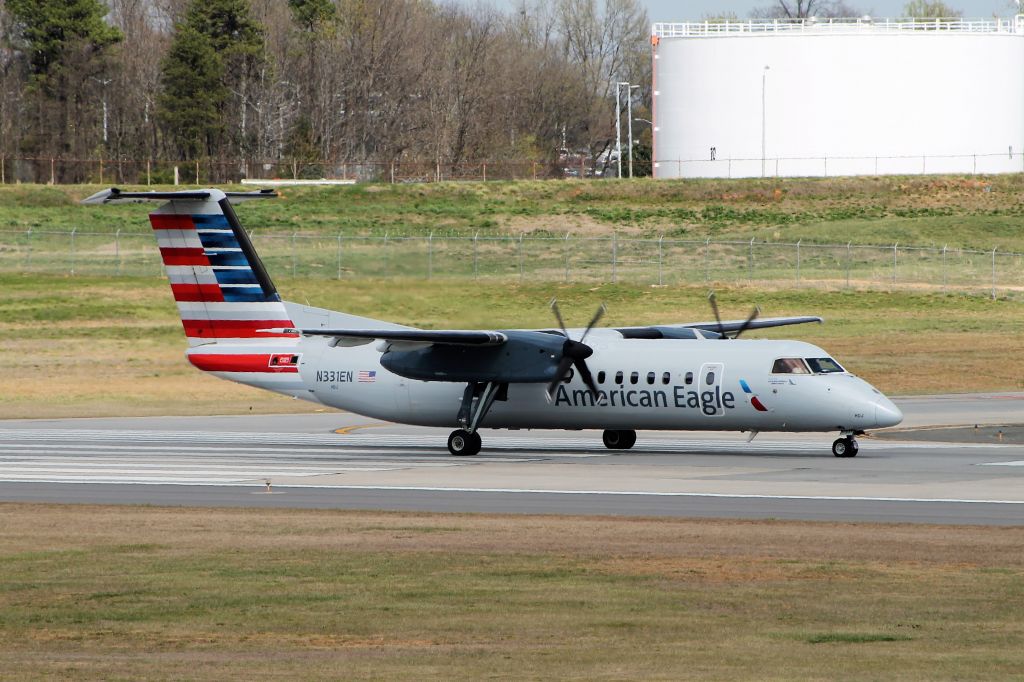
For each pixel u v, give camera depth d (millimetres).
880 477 93812
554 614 51438
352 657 44875
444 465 105688
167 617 51562
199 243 123500
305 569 60812
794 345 110125
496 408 116625
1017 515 75000
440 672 42562
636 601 53594
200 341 126000
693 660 44156
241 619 51125
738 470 99500
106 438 129625
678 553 63906
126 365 195375
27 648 46781
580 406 114062
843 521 73375
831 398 105625
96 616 51781
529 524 73375
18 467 104000
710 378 109438
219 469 102750
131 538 69875
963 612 51312
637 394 111750
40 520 76625
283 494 87562
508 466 104375
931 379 180500
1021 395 165125
